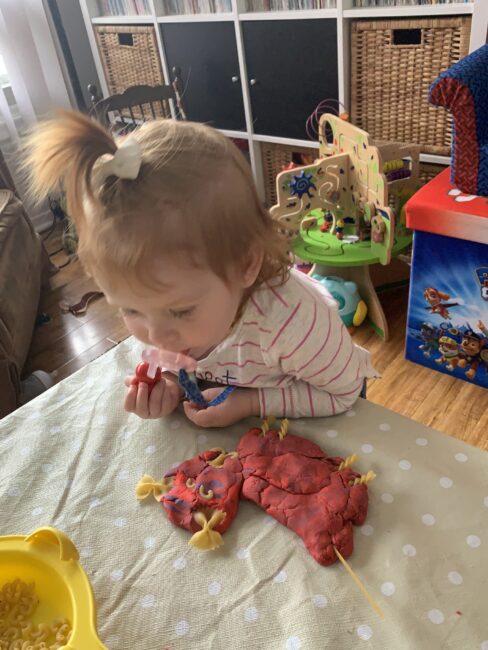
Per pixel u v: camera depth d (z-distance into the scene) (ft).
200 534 1.73
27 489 1.99
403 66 5.33
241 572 1.65
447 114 5.25
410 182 5.20
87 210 1.59
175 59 7.25
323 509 1.74
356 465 1.92
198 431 2.15
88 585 1.52
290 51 6.06
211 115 7.38
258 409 2.15
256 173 7.28
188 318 1.66
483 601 1.51
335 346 2.05
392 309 5.69
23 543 1.63
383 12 5.15
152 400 2.16
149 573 1.68
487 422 4.30
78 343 6.10
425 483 1.83
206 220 1.56
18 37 7.73
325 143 5.55
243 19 6.23
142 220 1.51
